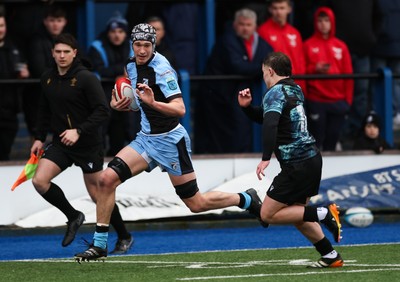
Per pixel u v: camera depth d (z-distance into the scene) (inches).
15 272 1228.5
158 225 1720.0
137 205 1721.2
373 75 1854.1
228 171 1770.4
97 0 1860.2
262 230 1700.3
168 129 1231.5
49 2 1787.6
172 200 1744.6
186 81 1766.7
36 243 1569.9
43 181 1358.3
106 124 1744.6
